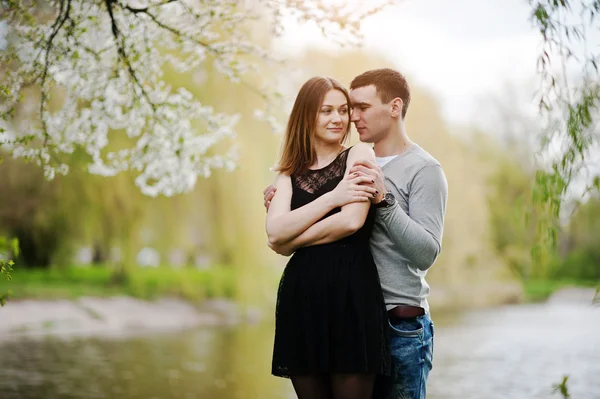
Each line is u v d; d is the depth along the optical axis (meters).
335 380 2.60
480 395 8.23
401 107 2.93
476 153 26.06
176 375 9.44
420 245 2.65
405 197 2.82
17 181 14.73
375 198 2.60
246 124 12.10
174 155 5.40
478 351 11.91
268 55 5.21
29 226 15.71
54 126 5.01
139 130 5.27
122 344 13.07
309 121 2.75
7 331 14.54
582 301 20.73
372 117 2.91
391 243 2.78
